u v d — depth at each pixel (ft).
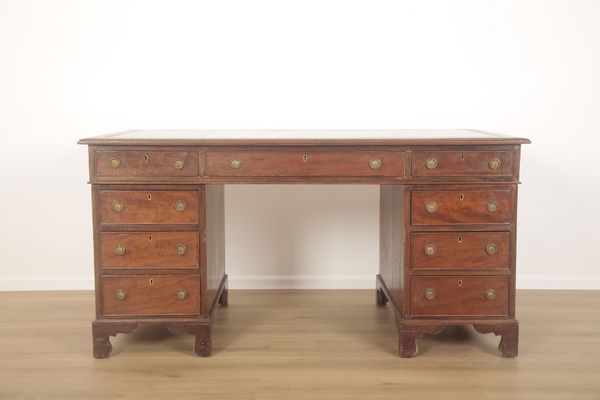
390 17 12.19
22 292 12.59
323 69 12.28
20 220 12.58
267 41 12.21
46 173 12.47
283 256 12.83
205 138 9.11
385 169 9.05
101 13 12.14
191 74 12.27
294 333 10.25
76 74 12.25
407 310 9.25
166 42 12.21
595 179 12.50
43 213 12.58
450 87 12.32
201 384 8.36
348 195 12.67
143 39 12.19
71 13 12.12
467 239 9.15
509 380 8.46
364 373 8.71
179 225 9.18
